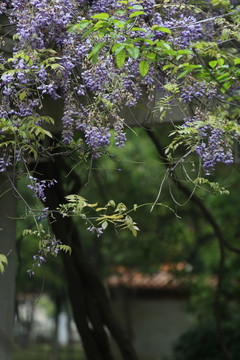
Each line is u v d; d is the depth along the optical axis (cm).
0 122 525
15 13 556
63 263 917
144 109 618
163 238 1438
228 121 559
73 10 569
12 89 546
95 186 958
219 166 674
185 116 577
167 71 590
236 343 1762
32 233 536
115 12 565
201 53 603
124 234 1505
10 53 599
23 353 2759
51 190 806
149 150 1345
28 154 588
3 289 655
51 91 531
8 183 630
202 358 1788
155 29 520
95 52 510
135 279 2559
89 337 938
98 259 1808
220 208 1435
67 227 855
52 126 606
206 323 1864
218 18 616
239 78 607
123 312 2670
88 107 568
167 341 2873
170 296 2536
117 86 540
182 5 585
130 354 951
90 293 940
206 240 1543
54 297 2188
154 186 1048
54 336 2589
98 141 533
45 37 550
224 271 1625
